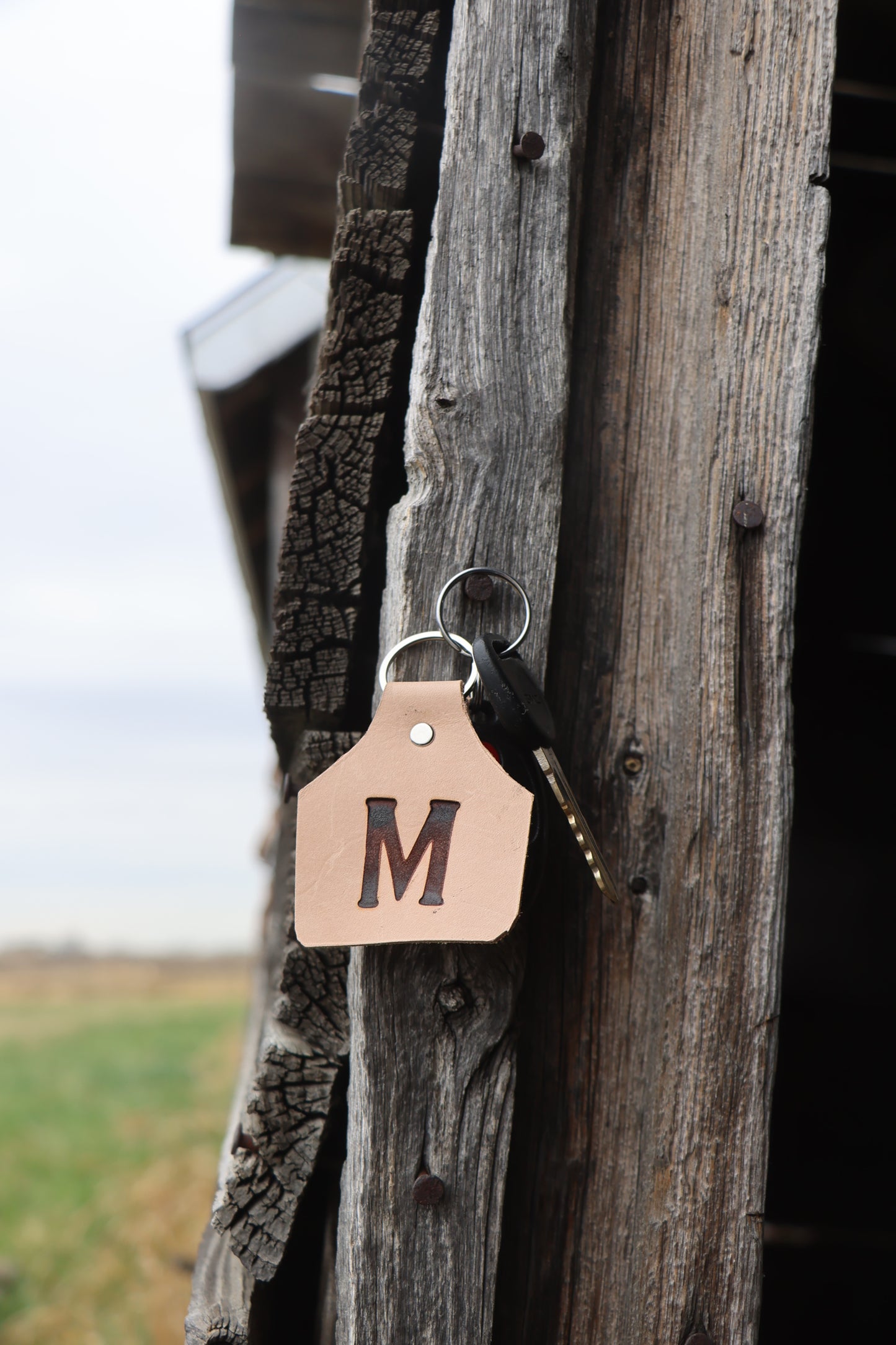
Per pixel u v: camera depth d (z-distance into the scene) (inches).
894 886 96.7
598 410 40.0
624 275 40.5
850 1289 79.6
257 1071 40.3
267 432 123.5
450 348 37.4
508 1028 35.7
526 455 37.3
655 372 40.3
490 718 36.0
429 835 32.6
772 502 39.0
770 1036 37.6
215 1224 39.1
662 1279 36.7
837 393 87.5
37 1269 170.2
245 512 136.8
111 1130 250.7
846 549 97.7
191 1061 329.7
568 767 38.9
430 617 36.4
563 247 38.1
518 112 38.1
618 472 39.9
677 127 40.9
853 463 93.3
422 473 37.0
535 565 37.0
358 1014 36.0
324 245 109.3
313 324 105.7
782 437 39.1
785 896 38.0
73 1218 192.1
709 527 38.7
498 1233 35.3
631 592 39.7
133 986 531.2
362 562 39.6
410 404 37.8
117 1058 335.3
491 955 35.7
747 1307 36.7
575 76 39.0
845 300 79.7
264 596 151.6
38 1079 303.6
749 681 38.4
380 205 40.8
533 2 38.4
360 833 33.0
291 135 92.3
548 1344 37.6
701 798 38.0
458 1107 35.4
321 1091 38.5
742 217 39.7
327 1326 39.9
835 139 72.3
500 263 37.7
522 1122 37.9
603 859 38.7
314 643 39.4
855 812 97.6
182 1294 156.6
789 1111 87.3
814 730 98.4
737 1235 36.9
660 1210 36.9
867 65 70.0
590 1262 37.9
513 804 32.3
